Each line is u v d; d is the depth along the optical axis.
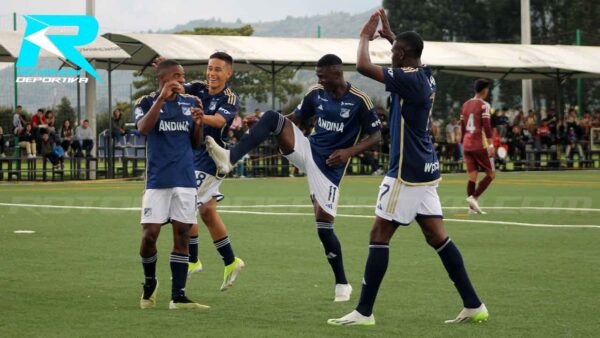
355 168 37.84
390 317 8.11
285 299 9.09
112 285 9.86
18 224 16.23
